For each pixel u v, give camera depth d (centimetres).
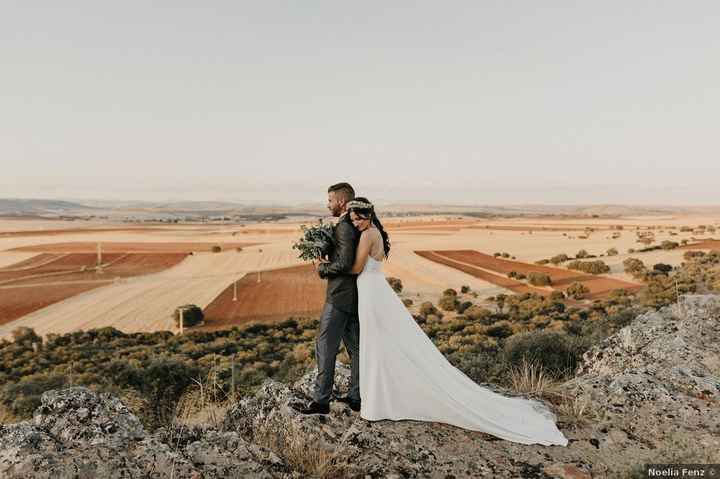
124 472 267
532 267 10288
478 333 3784
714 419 385
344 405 401
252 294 8175
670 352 554
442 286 8375
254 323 6078
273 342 4569
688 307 681
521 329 3781
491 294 7638
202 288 8788
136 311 7088
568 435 369
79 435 310
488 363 797
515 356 788
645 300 3875
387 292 387
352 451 334
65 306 7575
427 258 11938
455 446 345
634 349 604
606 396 428
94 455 280
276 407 400
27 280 10069
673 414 396
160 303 7588
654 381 448
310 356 2534
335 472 312
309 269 10881
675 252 10206
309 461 323
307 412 382
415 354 385
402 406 376
